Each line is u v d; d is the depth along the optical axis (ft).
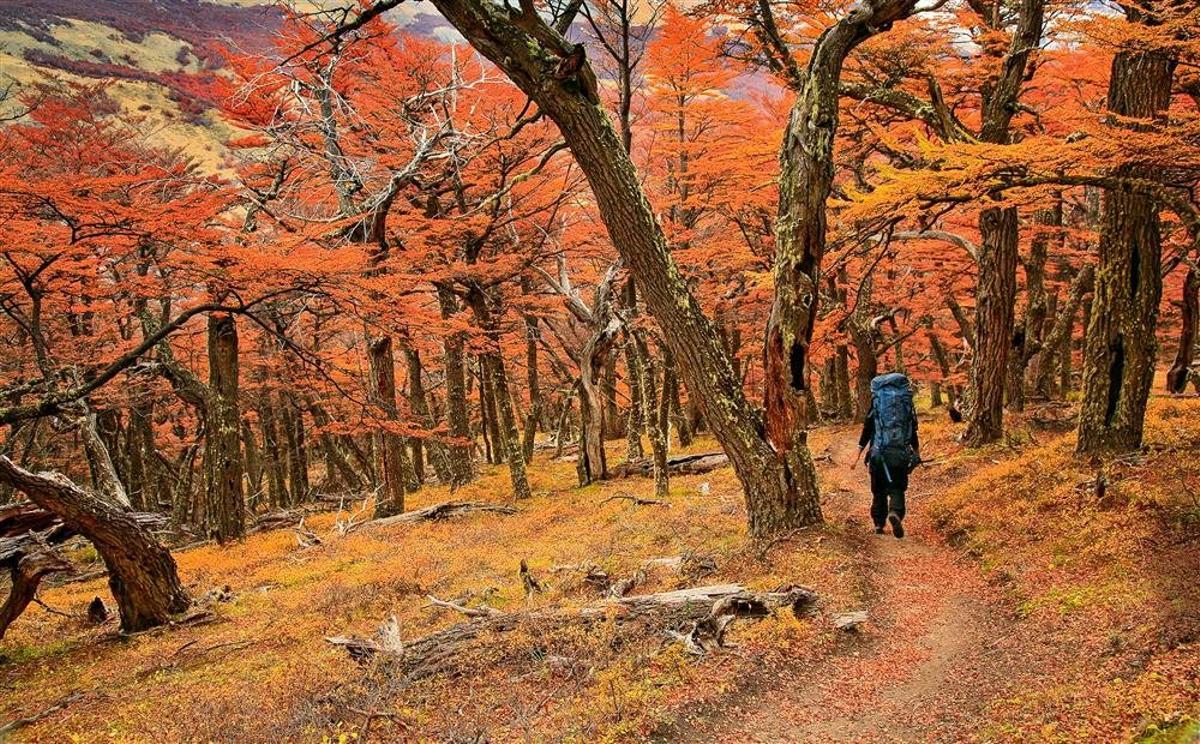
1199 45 21.76
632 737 14.93
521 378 116.47
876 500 29.84
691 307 28.14
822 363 97.60
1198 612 14.97
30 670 29.53
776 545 27.53
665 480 52.49
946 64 46.42
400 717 17.84
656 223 27.35
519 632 21.85
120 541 33.58
